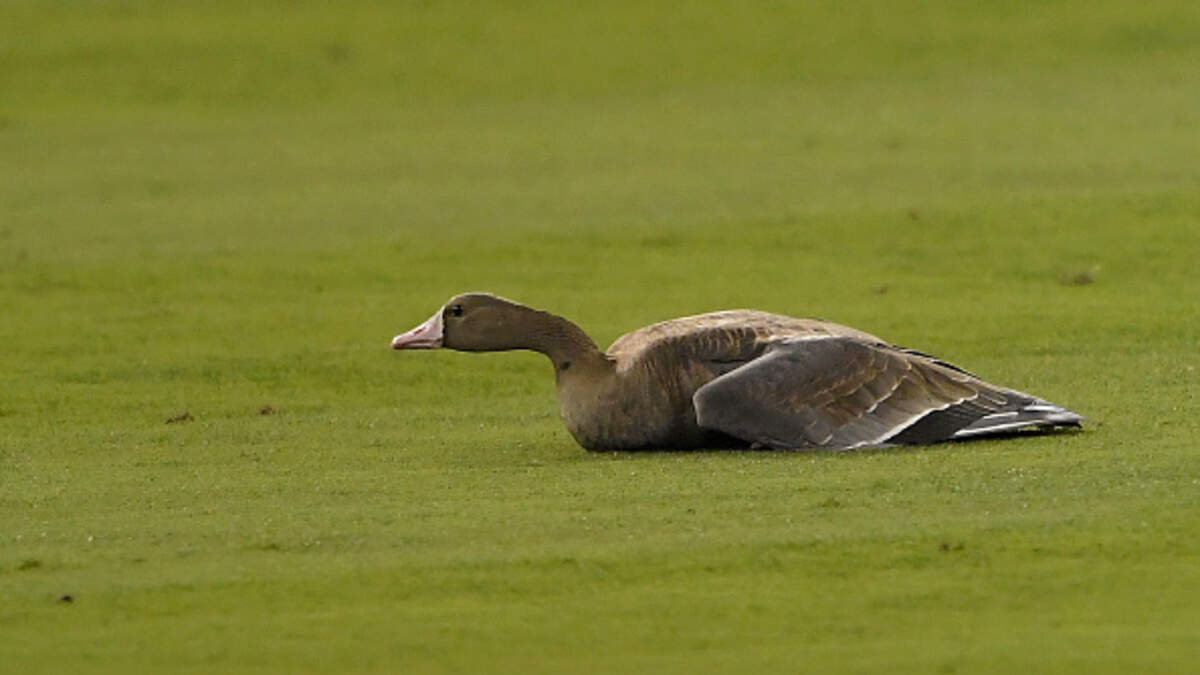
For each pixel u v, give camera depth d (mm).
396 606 9672
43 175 33969
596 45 46500
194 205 29734
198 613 9625
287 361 18406
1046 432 13328
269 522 11281
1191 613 9367
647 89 42938
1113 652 8891
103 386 17562
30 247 25969
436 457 13516
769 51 45531
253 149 36625
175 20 48719
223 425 15586
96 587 10031
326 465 13336
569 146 35219
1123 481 11523
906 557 10195
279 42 46938
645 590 9828
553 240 25094
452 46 46688
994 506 11062
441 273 23453
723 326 13344
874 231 24703
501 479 12430
